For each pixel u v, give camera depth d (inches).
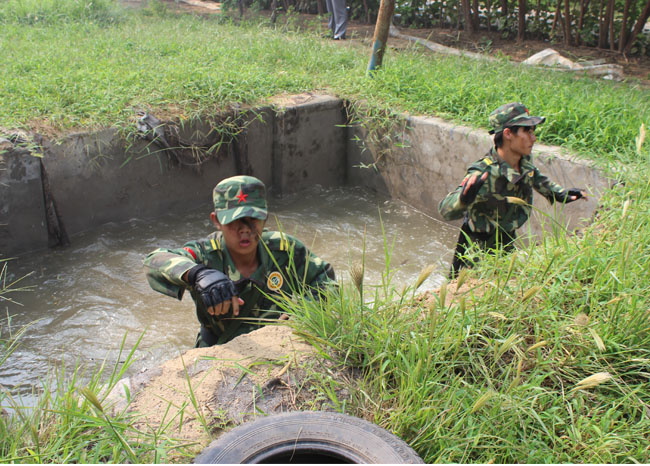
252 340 119.2
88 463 87.8
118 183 292.2
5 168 252.7
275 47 419.5
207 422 98.6
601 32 474.3
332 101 346.0
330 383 107.3
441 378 106.5
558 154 254.8
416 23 581.3
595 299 125.6
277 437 87.7
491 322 122.0
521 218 192.9
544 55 433.4
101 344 214.1
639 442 97.6
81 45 406.3
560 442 95.3
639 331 117.0
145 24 506.9
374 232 303.9
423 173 318.3
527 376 110.7
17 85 303.7
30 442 94.7
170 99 314.7
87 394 83.2
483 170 187.0
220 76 339.6
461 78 341.7
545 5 506.0
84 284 251.3
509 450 93.4
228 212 120.8
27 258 266.1
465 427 97.7
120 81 326.0
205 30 487.2
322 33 527.2
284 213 325.4
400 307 119.4
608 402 105.5
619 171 226.2
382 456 84.4
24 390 187.6
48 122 274.7
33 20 486.9
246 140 325.1
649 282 131.4
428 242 293.3
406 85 342.0
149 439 93.4
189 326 226.8
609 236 158.1
